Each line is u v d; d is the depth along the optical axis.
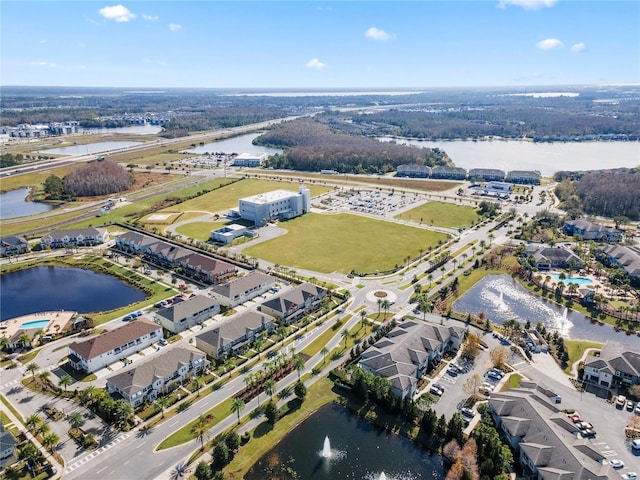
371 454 101.94
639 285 185.12
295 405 117.12
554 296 178.88
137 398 116.62
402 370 121.12
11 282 193.88
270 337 148.75
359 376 119.12
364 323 155.75
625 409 114.81
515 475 95.50
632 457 99.44
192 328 155.12
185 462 99.00
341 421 112.06
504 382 125.25
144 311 165.38
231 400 118.94
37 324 157.50
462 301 175.88
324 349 139.38
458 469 93.94
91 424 110.69
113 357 136.00
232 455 100.94
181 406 116.81
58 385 124.50
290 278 192.25
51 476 95.50
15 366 134.50
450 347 142.00
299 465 98.94
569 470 89.62
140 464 98.50
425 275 196.38
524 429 102.12
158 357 126.56
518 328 149.62
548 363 134.62
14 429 109.00
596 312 166.00
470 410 112.94
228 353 138.62
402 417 112.75
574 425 104.06
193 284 189.12
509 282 193.12
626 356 126.31
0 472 96.50
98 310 168.88
